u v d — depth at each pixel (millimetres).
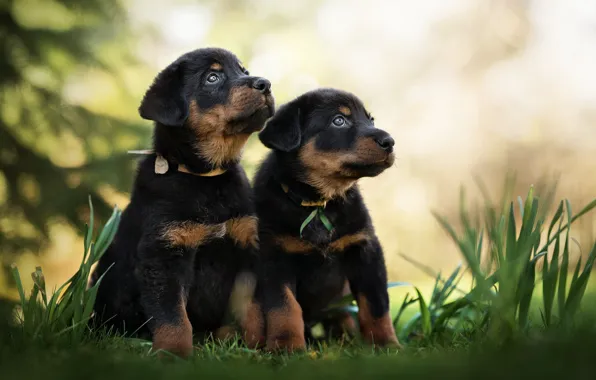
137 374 3037
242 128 4555
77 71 9656
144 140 9258
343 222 4762
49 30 9094
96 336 4340
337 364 3221
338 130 4793
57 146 9758
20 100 9188
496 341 3338
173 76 4637
